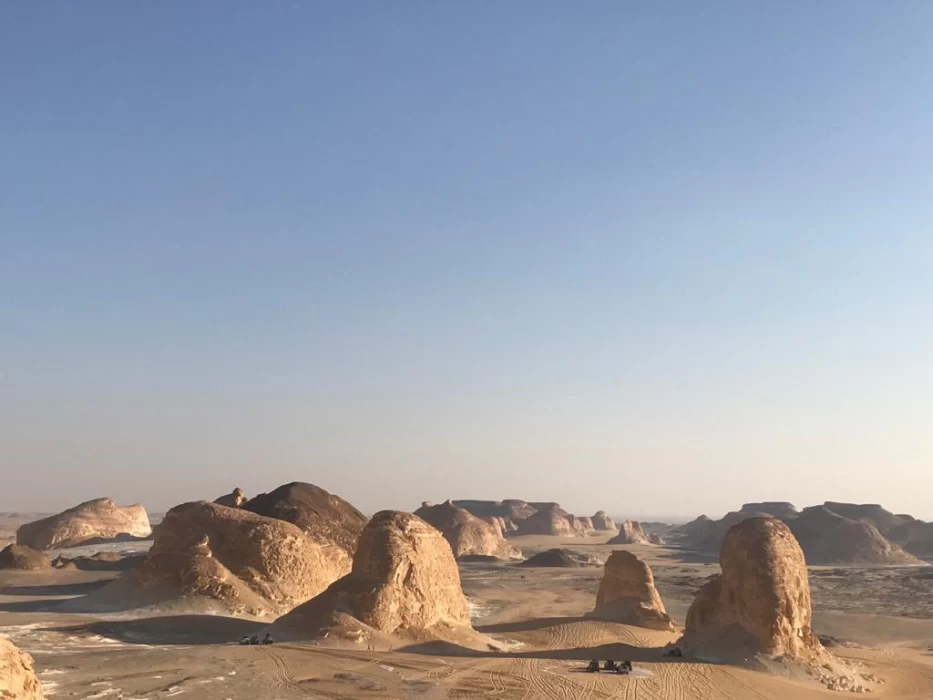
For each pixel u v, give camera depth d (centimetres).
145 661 3675
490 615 6850
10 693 1730
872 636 6141
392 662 3800
